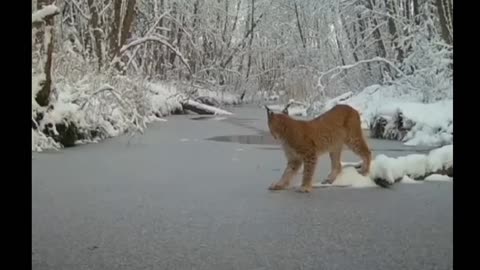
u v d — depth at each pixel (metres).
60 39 14.38
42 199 6.45
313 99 21.27
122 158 10.05
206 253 4.48
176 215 5.74
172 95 23.44
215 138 13.77
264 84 33.31
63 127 11.95
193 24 29.16
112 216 5.68
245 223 5.42
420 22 19.52
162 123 18.38
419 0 19.62
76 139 12.32
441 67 15.24
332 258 4.36
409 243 4.75
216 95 29.39
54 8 11.18
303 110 22.66
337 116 7.52
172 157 10.20
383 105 15.01
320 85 20.83
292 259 4.34
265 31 33.84
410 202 6.35
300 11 28.58
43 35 11.62
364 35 23.30
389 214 5.78
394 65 17.88
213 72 30.70
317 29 27.31
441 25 16.34
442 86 14.94
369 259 4.34
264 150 11.27
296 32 30.20
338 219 5.58
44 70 11.61
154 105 21.08
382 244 4.72
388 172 7.28
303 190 6.99
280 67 32.06
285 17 32.75
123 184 7.45
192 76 25.47
